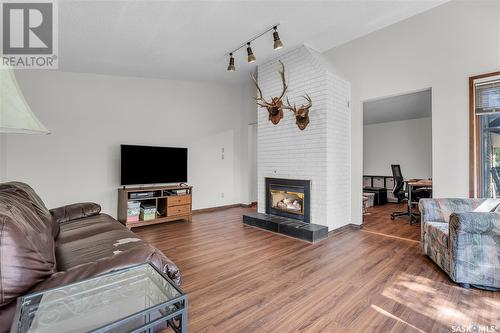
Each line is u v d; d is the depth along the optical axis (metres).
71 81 4.04
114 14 2.70
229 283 2.19
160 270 1.27
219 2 2.65
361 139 3.97
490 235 2.03
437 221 2.71
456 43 3.07
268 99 4.45
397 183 5.73
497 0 2.81
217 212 5.52
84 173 4.11
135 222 4.03
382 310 1.77
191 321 1.65
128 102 4.56
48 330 0.96
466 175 3.00
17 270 0.95
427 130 6.87
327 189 3.62
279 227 3.73
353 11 3.12
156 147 4.61
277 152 4.29
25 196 1.86
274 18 3.06
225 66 4.46
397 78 3.55
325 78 3.64
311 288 2.09
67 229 2.27
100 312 1.08
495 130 2.90
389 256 2.79
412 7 3.19
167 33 3.17
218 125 5.88
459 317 1.69
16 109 0.90
